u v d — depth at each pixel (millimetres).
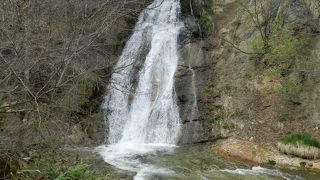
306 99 13852
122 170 10969
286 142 12266
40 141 7980
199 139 13719
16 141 7277
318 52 14406
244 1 17219
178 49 16672
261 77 14852
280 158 11953
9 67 6906
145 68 16281
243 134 13461
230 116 14133
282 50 14953
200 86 15258
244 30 16469
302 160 11781
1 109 7613
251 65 15297
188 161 11930
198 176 10711
